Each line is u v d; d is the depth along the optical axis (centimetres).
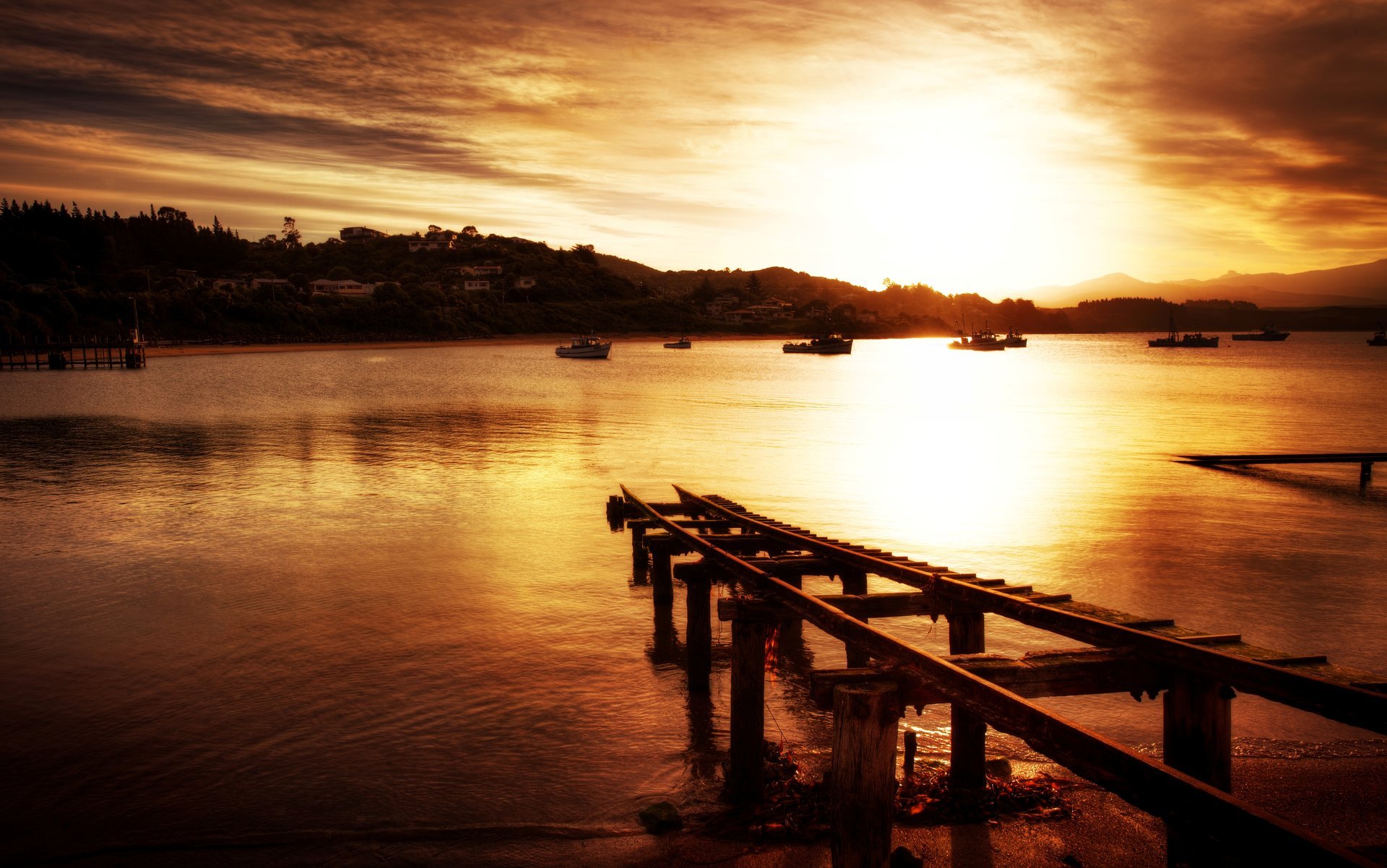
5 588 1456
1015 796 755
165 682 1059
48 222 19000
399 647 1180
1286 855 352
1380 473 2986
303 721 948
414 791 798
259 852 698
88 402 5553
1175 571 1603
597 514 2081
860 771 530
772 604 779
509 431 3962
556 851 695
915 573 882
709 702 1004
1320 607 1382
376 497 2297
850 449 3447
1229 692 604
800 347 18450
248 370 10062
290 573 1555
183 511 2102
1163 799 408
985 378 10450
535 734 918
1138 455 3409
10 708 984
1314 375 11175
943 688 546
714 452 3300
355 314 19388
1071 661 600
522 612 1334
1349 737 882
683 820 739
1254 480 2788
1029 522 2048
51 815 757
